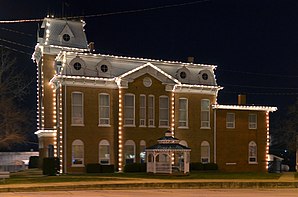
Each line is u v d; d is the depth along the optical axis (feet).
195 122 161.79
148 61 158.40
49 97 158.71
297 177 120.88
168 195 74.59
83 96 144.15
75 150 141.59
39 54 165.89
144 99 151.53
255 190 87.86
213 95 166.30
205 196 73.05
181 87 159.43
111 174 132.26
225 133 165.89
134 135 148.56
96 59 149.69
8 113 168.86
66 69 143.43
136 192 81.56
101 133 145.59
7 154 222.48
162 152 126.21
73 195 74.84
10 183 97.40
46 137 155.02
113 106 147.95
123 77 147.74
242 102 176.04
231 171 163.94
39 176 124.77
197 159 160.66
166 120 155.12
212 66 169.78
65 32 164.45
